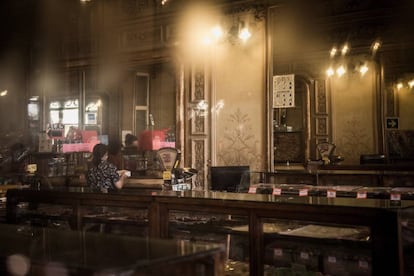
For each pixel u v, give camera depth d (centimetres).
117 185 541
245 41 713
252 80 708
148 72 835
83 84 914
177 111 762
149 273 178
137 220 375
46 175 703
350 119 934
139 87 846
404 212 269
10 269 188
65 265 170
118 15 839
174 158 616
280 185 589
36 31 962
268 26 700
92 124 899
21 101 989
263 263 315
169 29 778
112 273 157
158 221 354
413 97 911
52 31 941
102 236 229
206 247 192
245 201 319
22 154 789
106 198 381
